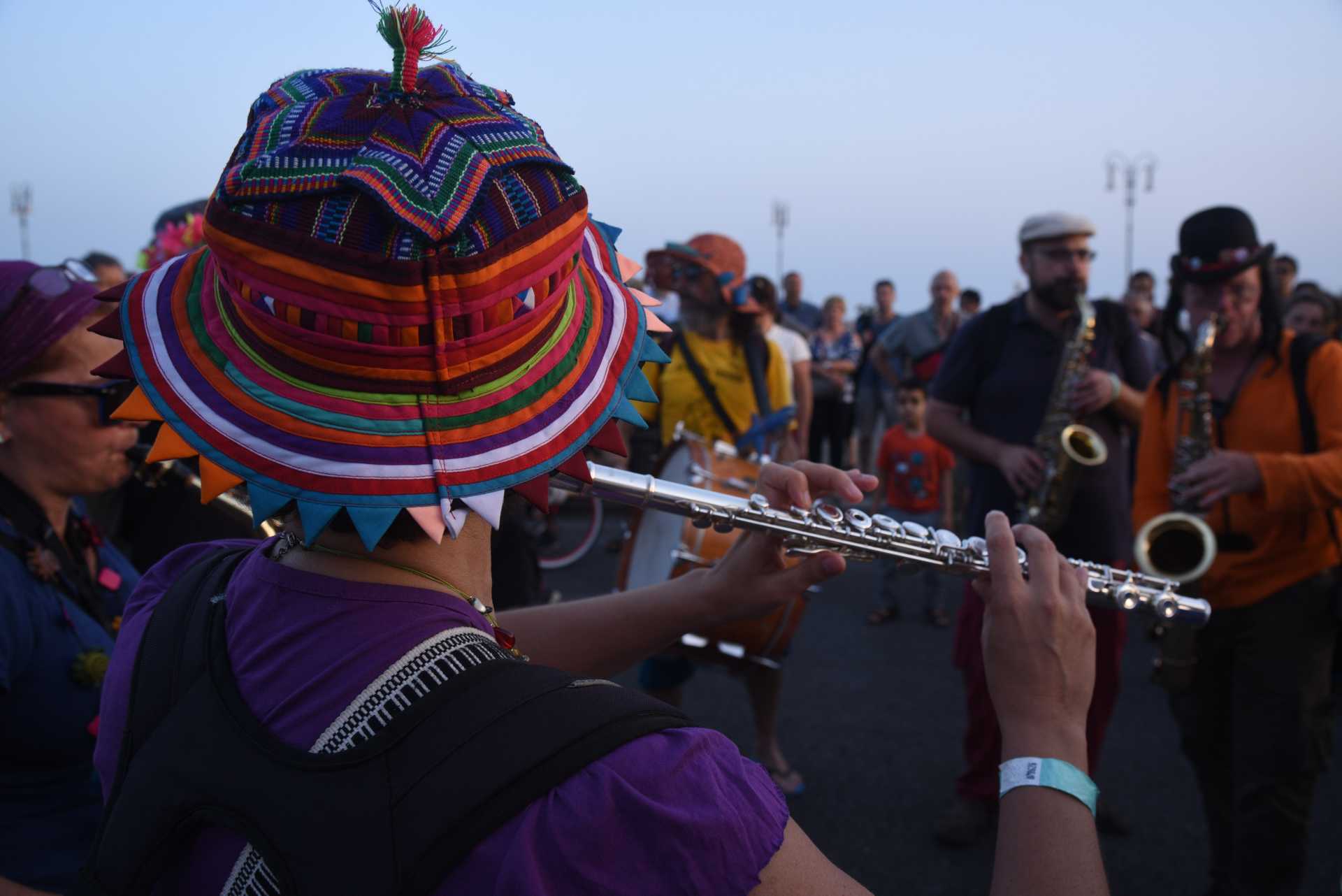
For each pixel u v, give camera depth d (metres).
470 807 0.63
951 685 4.73
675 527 3.16
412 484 0.70
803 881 0.69
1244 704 2.58
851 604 6.18
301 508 0.69
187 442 0.71
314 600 0.76
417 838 0.63
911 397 5.89
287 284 0.67
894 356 9.28
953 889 2.98
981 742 3.20
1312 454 2.55
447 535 0.75
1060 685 0.90
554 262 0.74
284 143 0.70
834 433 10.51
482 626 0.78
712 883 0.65
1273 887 2.55
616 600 1.22
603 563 7.20
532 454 0.75
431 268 0.67
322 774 0.66
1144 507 2.91
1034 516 3.17
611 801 0.64
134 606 0.94
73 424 1.45
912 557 1.26
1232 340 2.71
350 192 0.68
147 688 0.79
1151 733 4.12
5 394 1.42
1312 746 2.53
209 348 0.74
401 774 0.65
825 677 4.85
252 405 0.71
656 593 1.23
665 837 0.64
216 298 0.76
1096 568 1.40
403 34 0.72
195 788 0.70
